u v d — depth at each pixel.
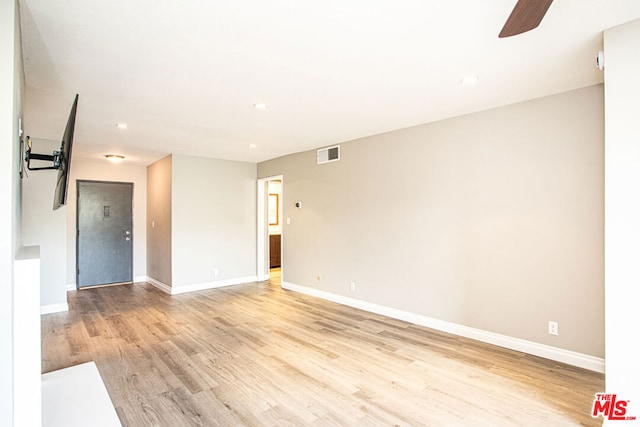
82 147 5.16
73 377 2.47
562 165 2.98
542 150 3.09
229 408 2.31
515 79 2.71
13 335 1.48
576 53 2.28
